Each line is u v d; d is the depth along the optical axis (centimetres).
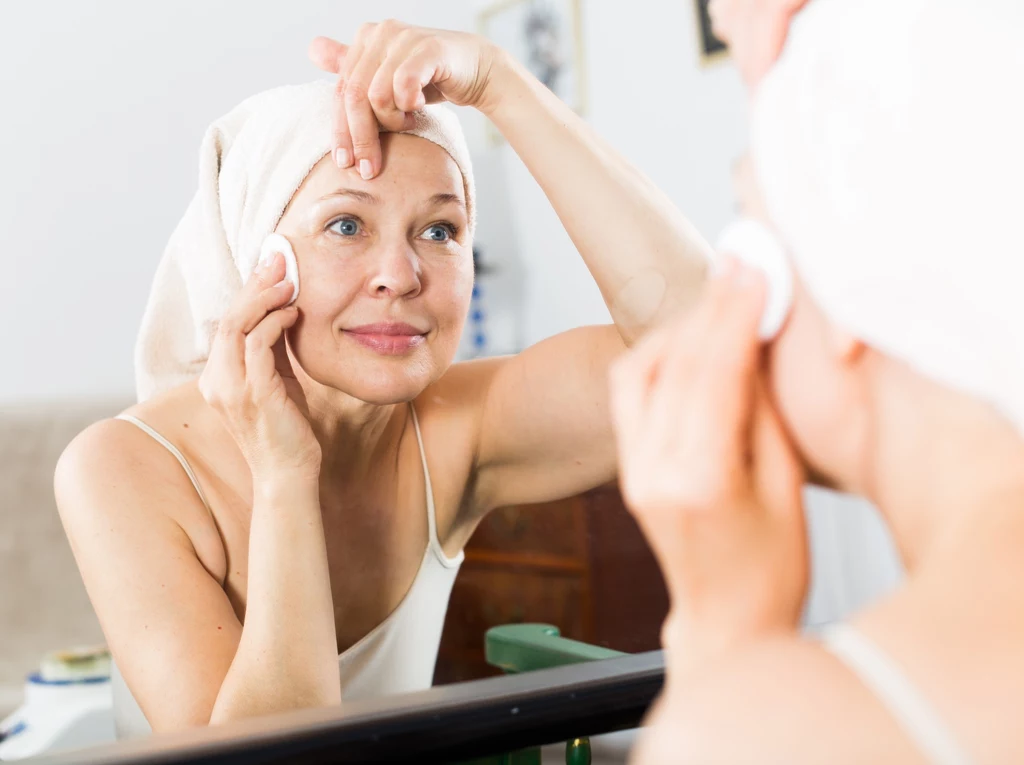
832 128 28
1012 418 27
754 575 30
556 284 211
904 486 29
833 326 29
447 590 110
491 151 216
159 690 79
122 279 176
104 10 154
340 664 101
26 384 180
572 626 124
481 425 108
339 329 83
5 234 169
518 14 222
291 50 152
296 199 83
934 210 26
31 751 123
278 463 80
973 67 26
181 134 163
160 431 93
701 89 191
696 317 31
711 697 25
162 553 85
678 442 29
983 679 23
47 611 183
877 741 23
